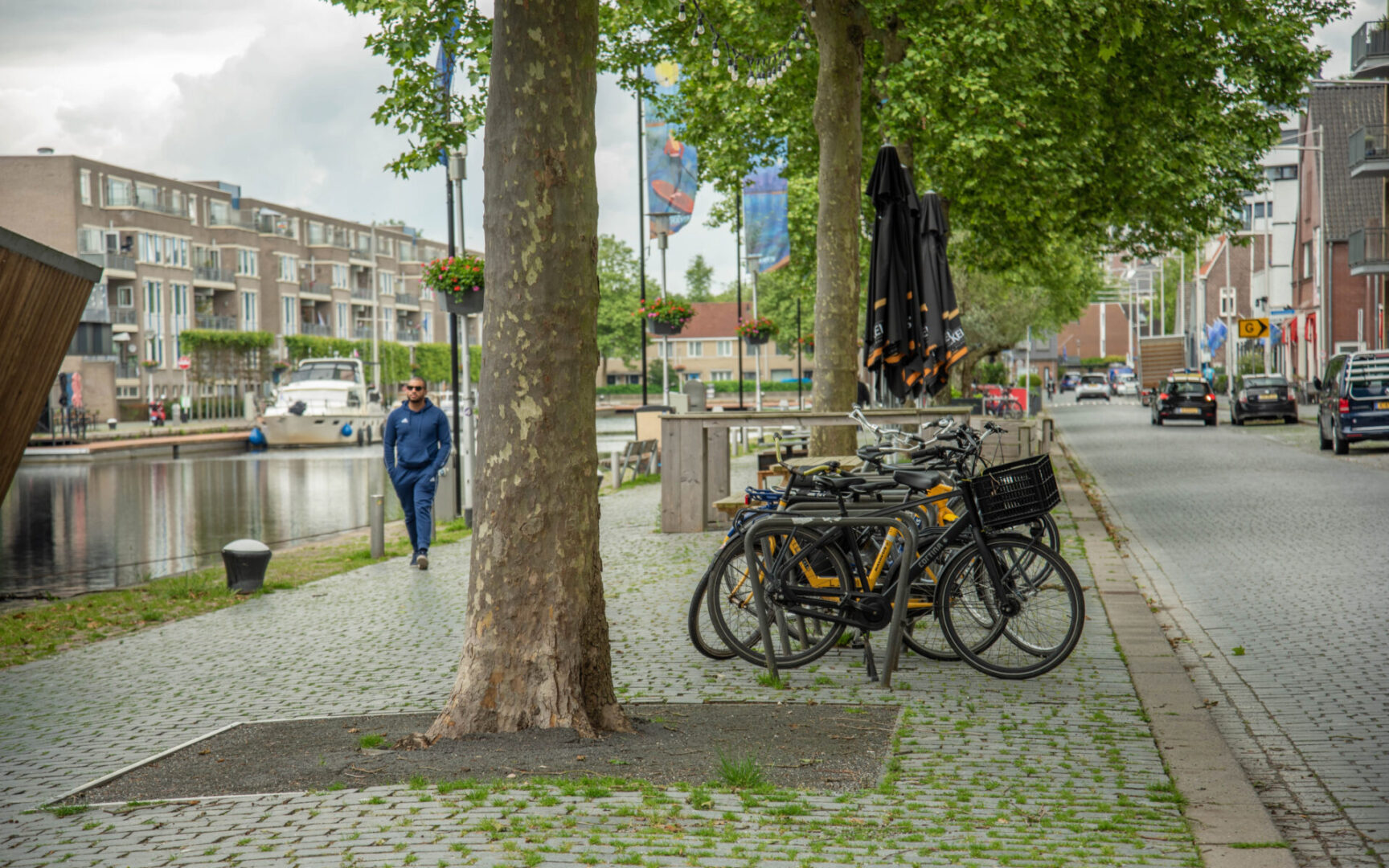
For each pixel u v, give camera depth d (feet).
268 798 15.67
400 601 35.35
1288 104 76.02
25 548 54.29
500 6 18.13
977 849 13.75
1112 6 42.11
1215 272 307.99
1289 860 13.52
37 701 24.18
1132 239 85.46
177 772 17.56
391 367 353.31
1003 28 62.34
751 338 123.65
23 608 37.27
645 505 62.34
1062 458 85.30
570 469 18.70
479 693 18.58
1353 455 85.87
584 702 18.90
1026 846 13.89
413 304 415.23
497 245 18.42
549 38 18.06
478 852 13.42
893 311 41.24
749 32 63.52
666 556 42.37
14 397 31.91
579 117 18.43
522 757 17.26
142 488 90.84
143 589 39.45
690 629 24.95
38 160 260.83
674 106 82.23
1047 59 66.13
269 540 57.26
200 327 298.56
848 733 19.02
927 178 72.69
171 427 200.13
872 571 23.17
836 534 23.20
